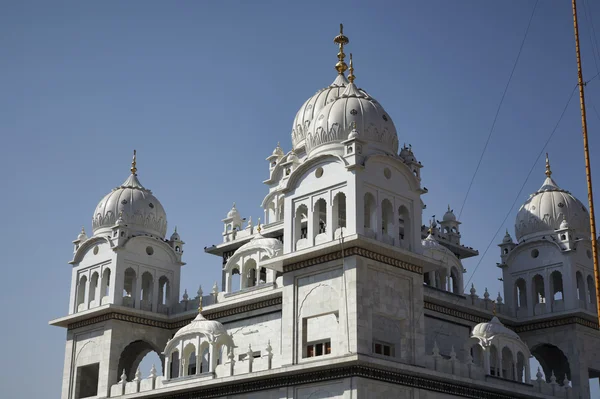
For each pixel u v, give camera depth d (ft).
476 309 255.91
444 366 209.15
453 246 288.92
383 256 203.10
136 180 286.66
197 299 266.98
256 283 260.62
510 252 274.16
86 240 274.77
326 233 204.33
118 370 278.26
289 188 214.90
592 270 267.39
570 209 270.05
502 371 229.45
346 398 188.55
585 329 258.57
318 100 271.28
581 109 187.62
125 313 260.83
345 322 194.18
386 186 208.64
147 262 271.90
